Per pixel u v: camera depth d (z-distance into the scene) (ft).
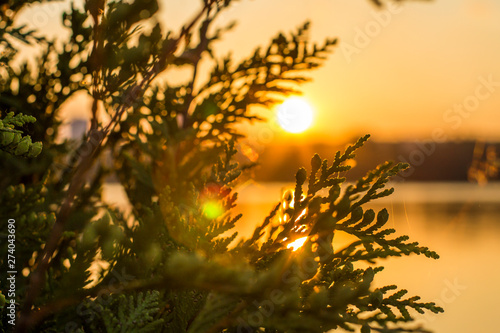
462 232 50.26
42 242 4.39
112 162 6.85
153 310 3.76
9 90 6.35
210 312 3.20
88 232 3.34
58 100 6.34
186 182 6.07
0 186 6.02
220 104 7.20
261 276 2.40
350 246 3.65
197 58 6.35
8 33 5.69
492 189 154.20
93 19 4.66
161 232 4.11
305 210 3.59
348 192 3.41
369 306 3.47
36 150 3.18
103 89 4.60
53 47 5.93
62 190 5.72
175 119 7.05
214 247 3.79
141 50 4.75
